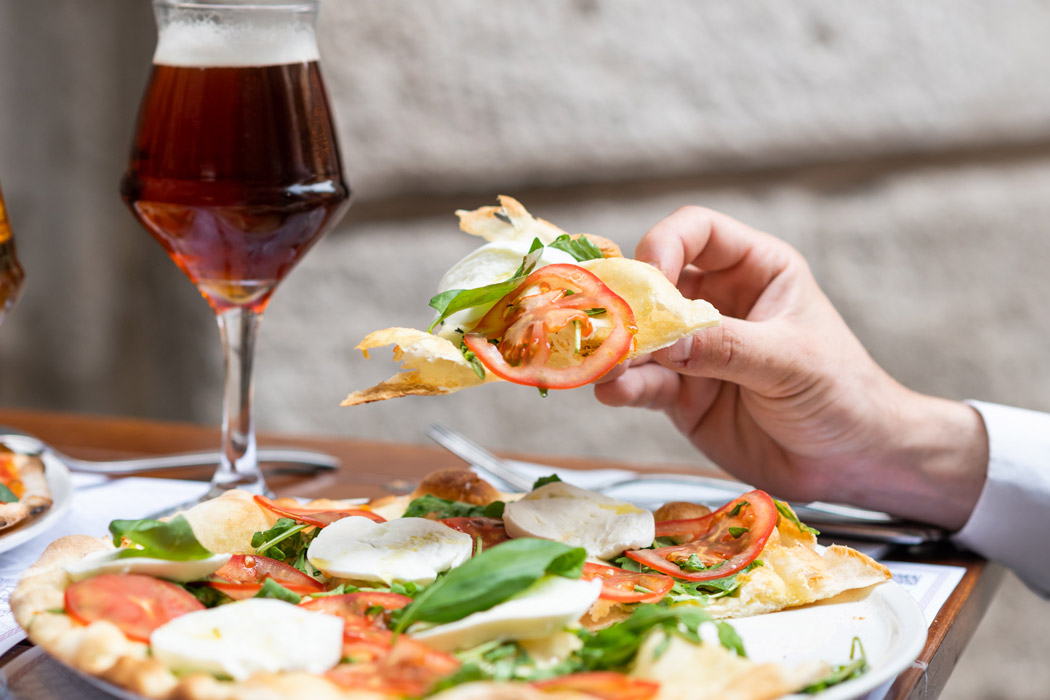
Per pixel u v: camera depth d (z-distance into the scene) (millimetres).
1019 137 1371
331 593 668
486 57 1476
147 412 1687
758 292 868
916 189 1406
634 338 700
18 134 1685
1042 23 1347
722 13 1406
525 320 694
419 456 955
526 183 1496
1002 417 850
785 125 1411
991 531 818
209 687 596
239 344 837
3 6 1649
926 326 1415
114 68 1669
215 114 782
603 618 670
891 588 688
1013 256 1387
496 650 629
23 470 818
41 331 1719
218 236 796
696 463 1496
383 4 1490
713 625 637
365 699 599
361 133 1527
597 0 1437
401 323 1552
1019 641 1383
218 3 779
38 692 629
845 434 833
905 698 648
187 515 716
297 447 981
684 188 1459
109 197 1686
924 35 1365
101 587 643
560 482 745
